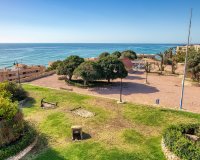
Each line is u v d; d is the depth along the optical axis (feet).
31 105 108.27
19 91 113.70
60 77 189.98
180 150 56.85
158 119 89.76
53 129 79.97
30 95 125.59
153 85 166.30
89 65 153.79
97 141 70.95
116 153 63.31
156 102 114.73
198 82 172.45
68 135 75.20
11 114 64.08
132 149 65.82
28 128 72.74
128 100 123.03
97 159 60.23
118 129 80.38
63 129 79.92
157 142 70.28
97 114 95.45
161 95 135.85
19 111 69.10
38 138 72.43
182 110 100.58
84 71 151.23
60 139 72.33
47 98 119.75
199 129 68.23
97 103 110.32
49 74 212.02
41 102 106.32
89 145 68.18
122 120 88.94
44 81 178.60
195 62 174.91
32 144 66.54
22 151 62.08
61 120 88.28
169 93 141.49
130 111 98.73
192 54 185.68
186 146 56.49
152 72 229.25
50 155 62.18
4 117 63.57
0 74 234.58
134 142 70.38
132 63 255.29
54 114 95.20
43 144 68.64
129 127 82.17
